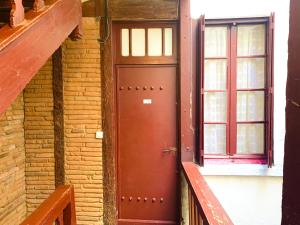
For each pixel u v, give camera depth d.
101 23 3.07
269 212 3.12
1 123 2.80
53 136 3.18
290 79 0.64
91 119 3.15
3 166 2.83
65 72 3.12
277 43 3.00
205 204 1.67
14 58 1.22
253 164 3.15
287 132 0.65
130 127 3.23
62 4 1.81
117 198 3.26
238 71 3.23
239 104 3.24
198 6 3.11
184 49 3.06
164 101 3.21
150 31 3.17
